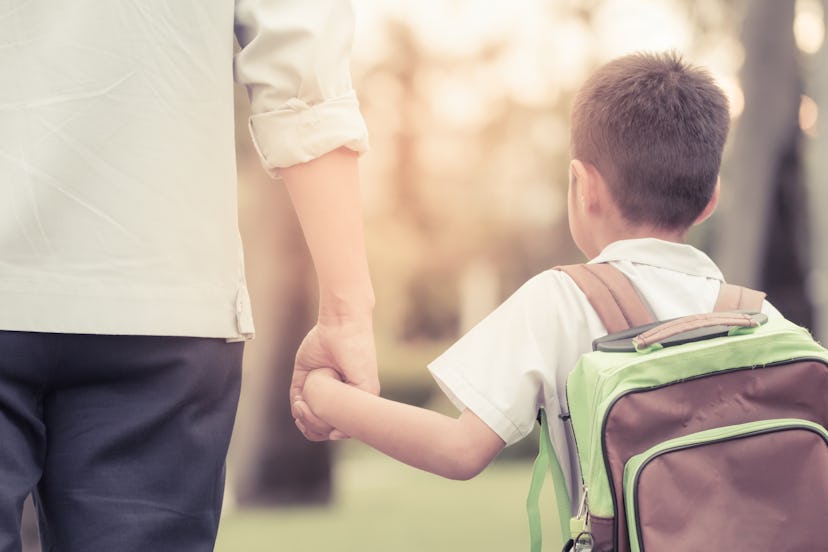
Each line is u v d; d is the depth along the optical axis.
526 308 2.71
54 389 2.07
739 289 2.80
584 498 2.44
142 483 2.10
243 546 11.53
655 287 2.72
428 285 51.78
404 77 23.23
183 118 2.13
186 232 2.12
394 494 17.45
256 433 15.66
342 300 2.54
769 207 13.29
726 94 2.98
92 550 2.06
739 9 13.30
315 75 2.34
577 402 2.45
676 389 2.32
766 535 2.26
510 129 26.02
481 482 19.70
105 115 2.06
